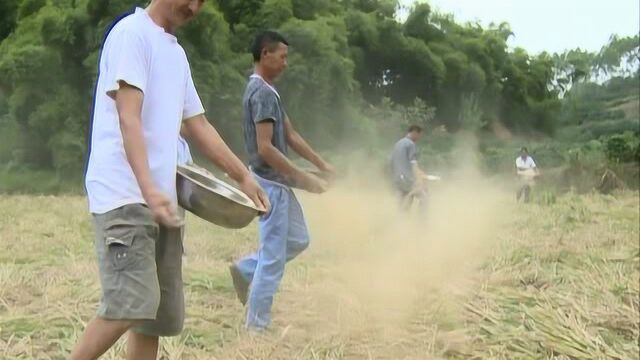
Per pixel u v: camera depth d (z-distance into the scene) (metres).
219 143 2.94
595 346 4.22
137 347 2.92
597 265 6.93
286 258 4.57
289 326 4.44
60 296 5.10
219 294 5.54
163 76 2.66
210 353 3.99
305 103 23.38
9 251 7.49
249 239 8.94
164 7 2.71
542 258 7.60
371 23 31.06
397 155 10.53
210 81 21.02
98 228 2.56
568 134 41.03
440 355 4.15
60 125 20.58
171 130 2.68
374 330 4.54
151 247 2.57
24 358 3.77
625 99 60.53
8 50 21.91
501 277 6.38
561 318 4.72
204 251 7.78
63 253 7.45
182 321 2.90
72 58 21.20
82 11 21.00
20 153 20.92
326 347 4.16
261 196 2.97
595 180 23.14
